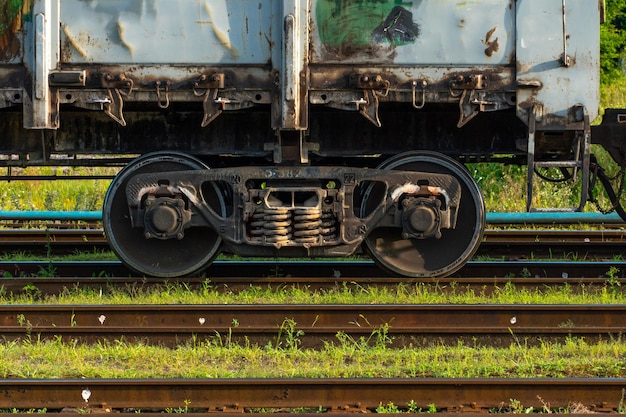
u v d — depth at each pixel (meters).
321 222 13.77
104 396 9.21
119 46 13.49
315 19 13.41
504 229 19.61
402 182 13.78
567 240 17.84
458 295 13.38
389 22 13.47
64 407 9.16
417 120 14.40
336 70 13.47
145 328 11.27
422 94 13.49
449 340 11.27
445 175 13.82
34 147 14.43
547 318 12.02
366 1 13.45
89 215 19.98
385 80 13.45
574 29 13.50
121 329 11.25
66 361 10.60
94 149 14.39
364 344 10.99
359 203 14.09
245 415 8.78
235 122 14.34
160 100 13.48
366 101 13.46
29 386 9.20
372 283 13.70
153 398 9.23
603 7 13.62
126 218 14.06
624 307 11.95
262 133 14.34
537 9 13.48
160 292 13.44
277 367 10.42
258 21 13.45
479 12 13.49
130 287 13.56
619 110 14.09
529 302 12.94
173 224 13.65
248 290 13.53
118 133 14.39
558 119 13.54
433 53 13.49
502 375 10.03
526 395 9.22
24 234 17.81
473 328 11.28
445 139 14.44
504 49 13.52
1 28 13.47
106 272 14.91
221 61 13.48
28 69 13.45
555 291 13.44
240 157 14.80
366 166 15.05
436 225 13.69
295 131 13.81
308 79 13.46
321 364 10.60
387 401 9.23
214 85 13.41
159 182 13.82
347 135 14.34
